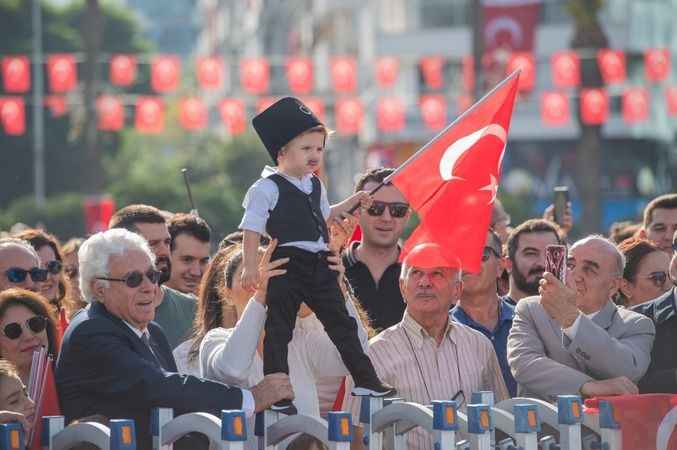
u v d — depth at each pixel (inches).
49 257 674.8
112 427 435.2
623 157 3718.0
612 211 3705.7
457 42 3762.3
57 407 490.3
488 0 2982.3
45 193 3900.1
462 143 565.6
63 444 458.0
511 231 730.8
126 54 4712.1
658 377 606.5
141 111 2103.8
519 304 582.9
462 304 655.8
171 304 676.7
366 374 505.4
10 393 472.4
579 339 547.5
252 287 495.8
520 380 566.6
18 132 2175.2
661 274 674.2
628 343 571.2
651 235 771.4
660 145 3794.3
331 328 509.4
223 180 4074.8
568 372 553.6
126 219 682.2
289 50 5753.0
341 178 4473.4
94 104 2647.6
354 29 4490.7
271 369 494.9
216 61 2086.6
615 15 3607.3
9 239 616.1
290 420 469.1
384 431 497.4
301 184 510.9
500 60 2432.3
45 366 492.1
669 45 3838.6
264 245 601.3
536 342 571.2
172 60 2081.7
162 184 3358.8
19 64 2123.5
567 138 3644.2
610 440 502.6
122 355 484.4
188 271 725.9
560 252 553.0
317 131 509.0
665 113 3767.2
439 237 568.7
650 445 509.7
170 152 4800.7
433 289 565.0
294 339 535.2
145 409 482.0
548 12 3676.2
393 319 681.0
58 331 543.5
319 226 509.0
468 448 476.7
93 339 488.4
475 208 567.5
